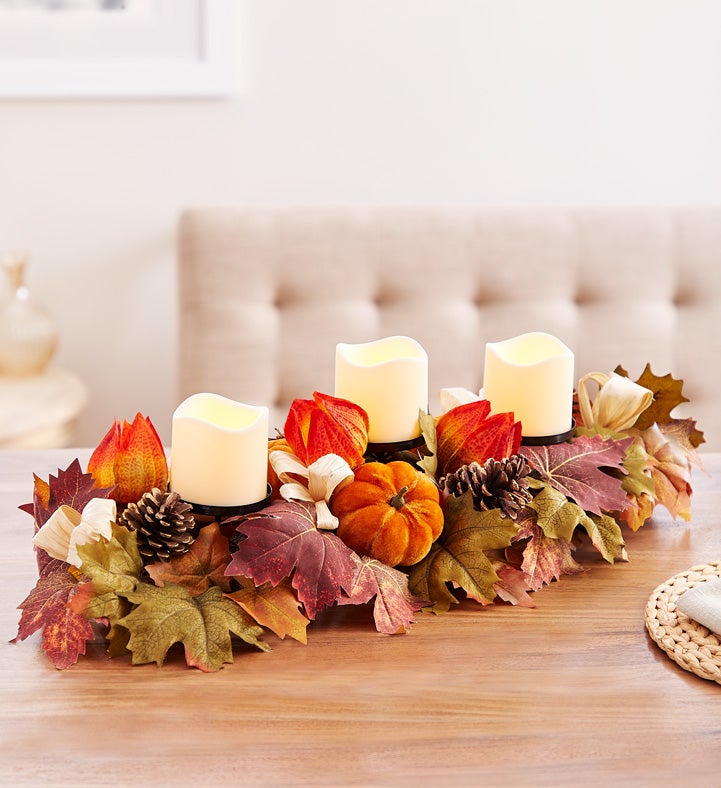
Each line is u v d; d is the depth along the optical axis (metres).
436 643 1.27
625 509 1.42
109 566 1.24
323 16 2.71
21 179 2.74
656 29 2.82
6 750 1.12
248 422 1.33
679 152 2.91
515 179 2.88
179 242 2.32
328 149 2.81
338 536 1.32
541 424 1.44
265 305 2.33
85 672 1.21
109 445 1.33
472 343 2.38
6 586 1.36
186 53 2.71
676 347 2.39
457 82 2.80
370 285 2.35
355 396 1.40
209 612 1.24
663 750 1.14
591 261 2.38
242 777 1.10
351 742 1.14
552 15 2.78
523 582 1.35
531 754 1.13
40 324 2.59
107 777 1.10
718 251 2.39
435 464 1.38
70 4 2.66
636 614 1.32
